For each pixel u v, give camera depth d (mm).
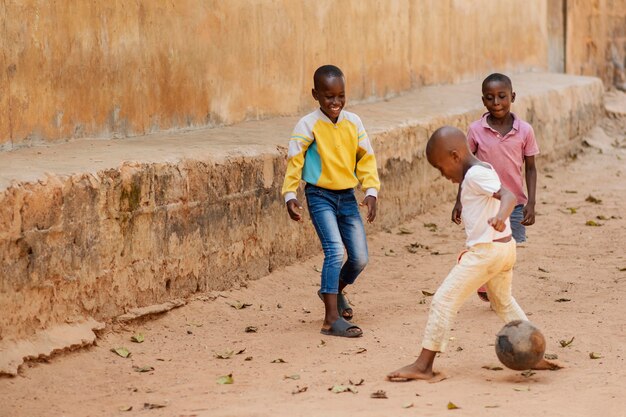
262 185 9984
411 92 16641
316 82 8367
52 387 6914
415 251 11789
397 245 12141
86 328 7742
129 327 8234
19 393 6742
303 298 9609
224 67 11672
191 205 8945
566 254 11500
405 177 13227
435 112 14492
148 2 10320
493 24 19734
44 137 9086
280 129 11617
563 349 7723
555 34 23531
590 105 20922
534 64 22062
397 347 7906
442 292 6883
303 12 13328
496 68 20000
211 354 7805
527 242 12172
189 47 11016
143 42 10289
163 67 10617
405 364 7410
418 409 6168
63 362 7367
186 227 8906
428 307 9258
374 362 7492
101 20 9680
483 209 6785
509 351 6734
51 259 7445
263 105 12547
